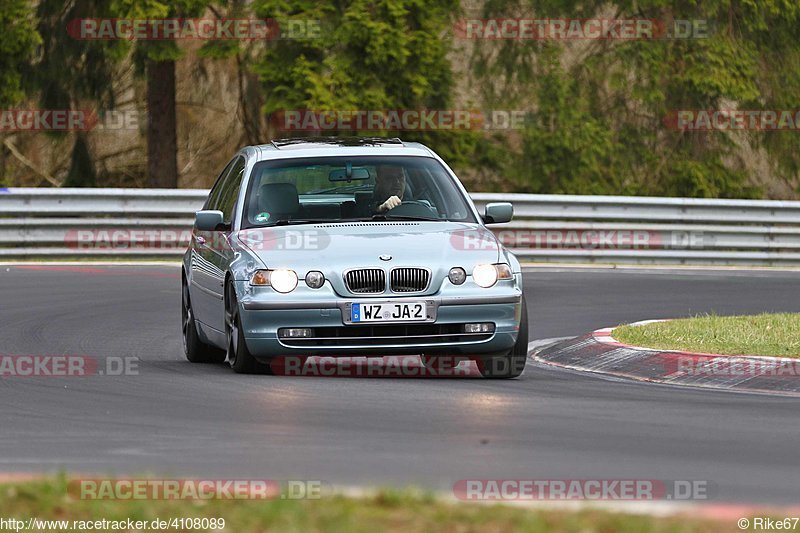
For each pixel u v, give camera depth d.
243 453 25.27
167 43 94.94
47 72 102.19
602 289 63.03
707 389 35.88
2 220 73.88
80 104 105.19
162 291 60.00
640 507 20.19
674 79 112.50
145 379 35.50
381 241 35.94
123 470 23.64
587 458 25.11
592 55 114.12
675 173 114.44
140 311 53.34
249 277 35.19
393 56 96.88
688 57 111.50
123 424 28.55
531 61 114.50
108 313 52.56
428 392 33.12
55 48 101.75
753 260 79.31
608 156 114.81
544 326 50.16
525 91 115.38
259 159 39.78
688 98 112.94
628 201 79.12
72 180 109.25
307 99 96.88
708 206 80.31
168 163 104.94
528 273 70.19
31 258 74.25
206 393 32.81
